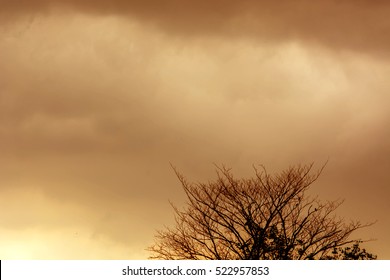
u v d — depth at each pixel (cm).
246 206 6216
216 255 6100
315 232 6119
